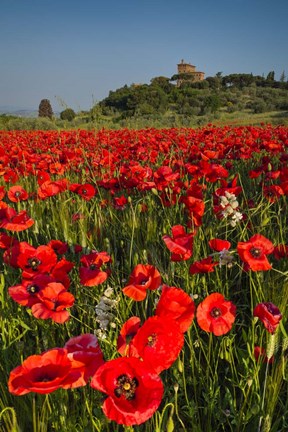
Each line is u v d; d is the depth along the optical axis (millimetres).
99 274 2402
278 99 78625
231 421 2379
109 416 1316
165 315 1647
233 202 3082
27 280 2203
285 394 2486
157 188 4691
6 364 2293
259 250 2332
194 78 142500
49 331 2633
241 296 3365
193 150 8125
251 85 115938
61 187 4781
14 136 15188
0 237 3023
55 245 3037
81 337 1548
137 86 65375
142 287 1933
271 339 1967
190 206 3320
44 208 5441
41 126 31359
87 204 5605
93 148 10391
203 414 2457
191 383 2508
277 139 10789
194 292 3113
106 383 1398
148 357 1441
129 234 4262
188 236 2562
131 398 1401
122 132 14398
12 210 3299
